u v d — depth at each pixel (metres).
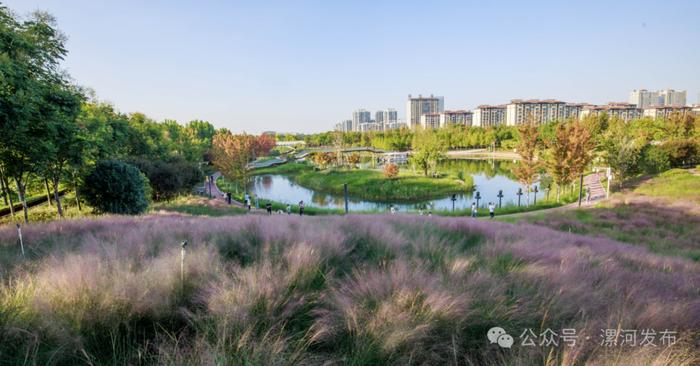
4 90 10.11
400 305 2.84
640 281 4.06
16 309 2.69
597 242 7.72
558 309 3.00
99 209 17.77
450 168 62.53
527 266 4.19
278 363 2.20
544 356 2.33
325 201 37.03
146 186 21.48
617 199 21.98
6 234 6.40
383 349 2.41
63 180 19.95
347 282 3.52
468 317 2.80
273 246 4.76
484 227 7.76
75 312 2.65
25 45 11.91
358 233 5.91
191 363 2.17
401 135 96.62
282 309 2.93
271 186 49.97
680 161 39.03
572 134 26.17
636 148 30.75
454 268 3.84
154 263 3.78
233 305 2.76
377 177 46.41
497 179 48.97
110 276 3.26
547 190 31.59
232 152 42.31
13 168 14.30
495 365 2.32
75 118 16.62
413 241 5.49
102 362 2.34
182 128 75.75
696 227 13.84
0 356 2.30
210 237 5.58
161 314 2.79
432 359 2.44
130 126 34.41
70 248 5.11
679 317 2.87
